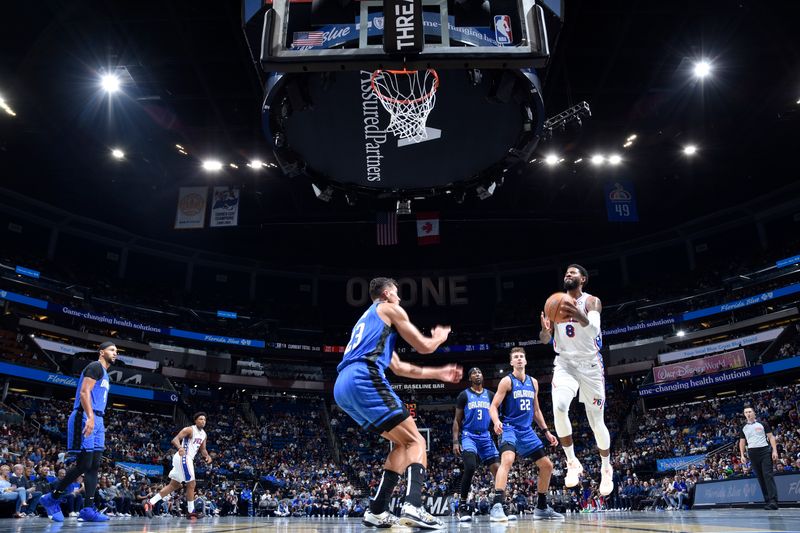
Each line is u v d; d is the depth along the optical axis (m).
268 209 38.09
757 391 33.44
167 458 28.20
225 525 5.20
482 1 8.50
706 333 37.12
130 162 31.97
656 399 37.72
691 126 28.94
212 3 20.97
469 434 7.98
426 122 11.84
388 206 33.88
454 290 46.62
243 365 42.09
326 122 11.83
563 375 5.36
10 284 34.25
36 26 21.55
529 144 12.31
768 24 21.84
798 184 35.47
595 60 24.44
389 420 3.64
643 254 44.03
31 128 28.31
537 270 46.88
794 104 27.09
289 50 7.18
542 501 6.92
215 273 45.41
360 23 7.47
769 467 9.27
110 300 38.47
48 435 25.95
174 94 26.25
